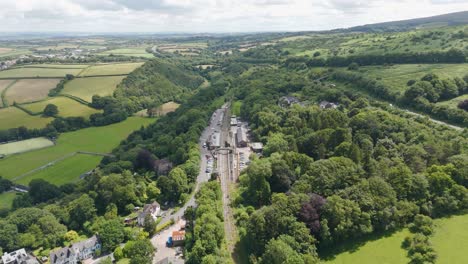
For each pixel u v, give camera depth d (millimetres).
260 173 149125
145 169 195625
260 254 115438
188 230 137875
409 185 128375
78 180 196750
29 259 130500
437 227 118125
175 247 129250
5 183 193875
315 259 105875
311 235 114125
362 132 182000
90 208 151750
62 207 157500
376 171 139375
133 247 120938
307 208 118375
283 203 120875
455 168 136000
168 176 169250
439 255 105000
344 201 119500
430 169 138375
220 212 138250
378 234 118875
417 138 169125
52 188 179875
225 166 189625
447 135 173625
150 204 154000
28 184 196500
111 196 159000
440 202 124688
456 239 111500
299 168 157625
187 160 186125
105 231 133750
